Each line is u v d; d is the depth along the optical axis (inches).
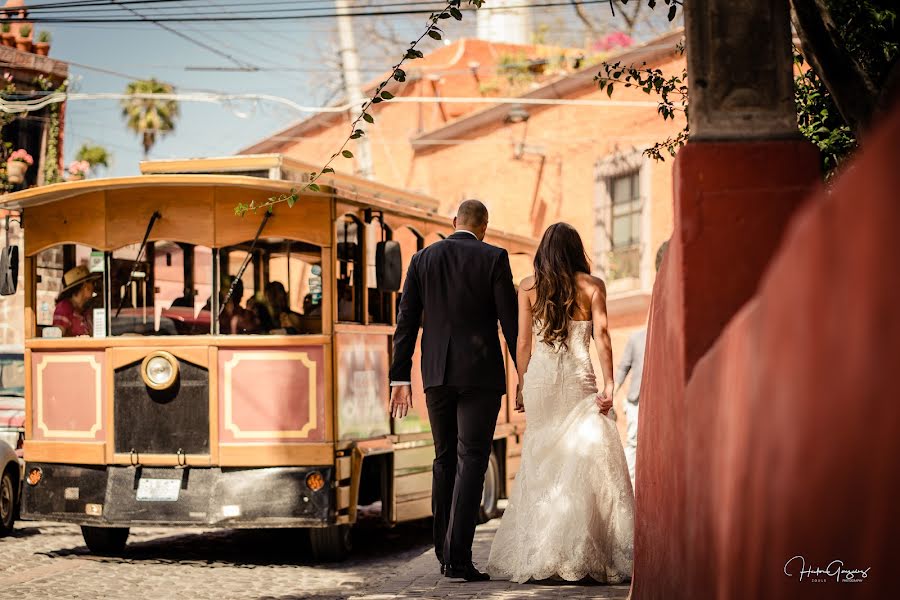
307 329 372.8
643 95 914.7
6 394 514.9
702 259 143.3
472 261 267.6
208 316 375.2
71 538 435.5
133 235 382.3
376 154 1234.0
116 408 375.9
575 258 276.7
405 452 416.2
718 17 148.2
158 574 344.8
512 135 1046.4
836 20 220.8
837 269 82.5
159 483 370.0
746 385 113.0
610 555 259.8
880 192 74.8
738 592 117.3
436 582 262.4
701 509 136.6
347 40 1071.0
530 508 263.4
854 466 80.7
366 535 456.8
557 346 270.5
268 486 362.9
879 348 75.2
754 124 146.9
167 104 1540.4
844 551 83.7
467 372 263.0
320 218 371.2
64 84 958.4
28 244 398.9
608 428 266.2
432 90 1185.4
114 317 383.6
